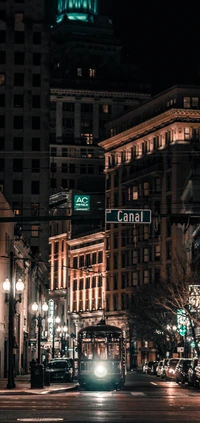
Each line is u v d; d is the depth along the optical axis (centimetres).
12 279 6619
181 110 18150
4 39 18875
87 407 4119
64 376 8512
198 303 10112
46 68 18925
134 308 14888
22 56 18875
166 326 13412
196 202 15225
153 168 18925
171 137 18488
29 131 18688
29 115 18738
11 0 18988
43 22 19050
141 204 19525
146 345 19200
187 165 18275
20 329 11244
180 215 4631
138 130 19775
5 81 18788
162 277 17525
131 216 4569
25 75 18850
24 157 18588
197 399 5050
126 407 4153
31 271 13350
